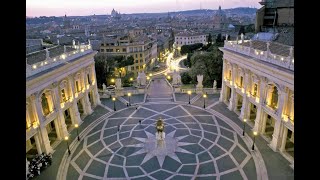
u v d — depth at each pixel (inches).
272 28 2691.9
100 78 3117.6
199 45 6786.4
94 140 1676.9
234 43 2132.1
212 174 1274.6
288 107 1384.1
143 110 2180.1
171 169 1330.0
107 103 2372.0
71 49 2055.9
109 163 1407.5
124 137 1704.0
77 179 1273.4
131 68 5039.4
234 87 2046.0
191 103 2295.8
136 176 1282.0
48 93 1583.4
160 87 2797.7
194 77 2962.6
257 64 1630.2
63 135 1680.6
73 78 1889.8
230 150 1494.8
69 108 1868.8
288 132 1572.3
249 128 1754.4
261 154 1421.0
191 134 1710.1
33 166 1296.8
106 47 4891.7
